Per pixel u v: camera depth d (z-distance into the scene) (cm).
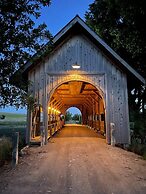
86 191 409
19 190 416
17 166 614
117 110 1105
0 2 512
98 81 1126
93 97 2006
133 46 1258
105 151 853
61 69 1130
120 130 1090
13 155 633
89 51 1145
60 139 1267
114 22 1435
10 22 539
